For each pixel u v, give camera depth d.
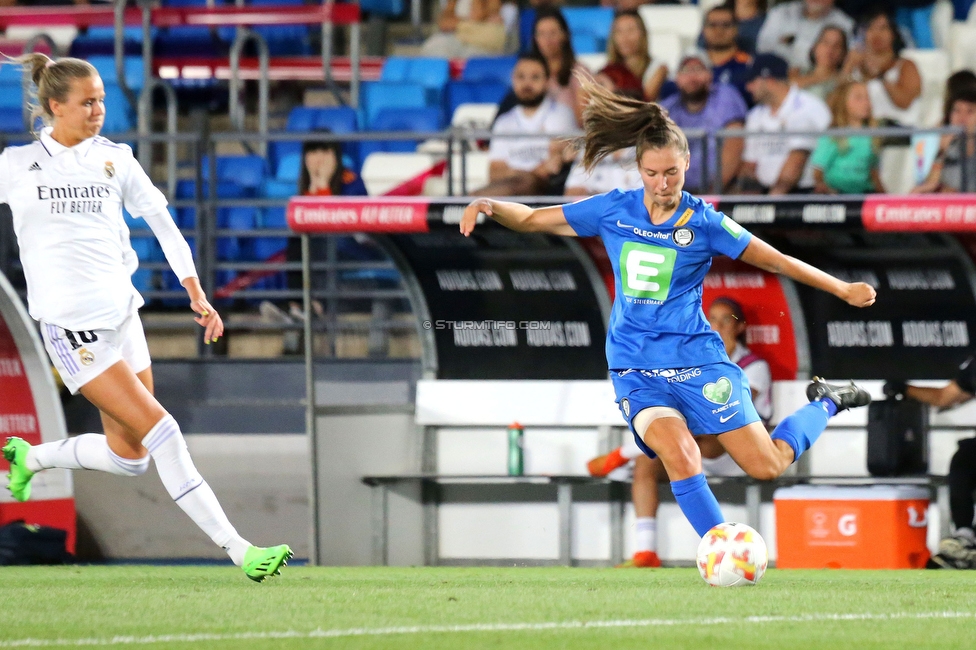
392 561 29.50
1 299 29.89
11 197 17.41
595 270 28.98
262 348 37.84
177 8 45.38
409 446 30.53
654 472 27.61
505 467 30.12
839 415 28.34
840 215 24.58
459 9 51.06
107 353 17.30
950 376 28.11
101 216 17.47
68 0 51.38
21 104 46.53
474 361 30.41
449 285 30.06
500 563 30.00
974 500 25.77
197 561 32.31
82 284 17.22
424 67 47.94
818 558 26.33
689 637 12.22
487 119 44.91
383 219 26.06
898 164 40.09
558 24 40.66
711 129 38.25
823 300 28.61
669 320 17.86
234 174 42.38
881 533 25.88
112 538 32.47
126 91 43.81
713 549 17.59
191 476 17.36
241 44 43.72
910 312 28.20
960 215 23.98
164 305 39.03
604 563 29.52
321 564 27.94
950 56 45.62
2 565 26.98
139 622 13.48
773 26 45.38
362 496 29.11
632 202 17.88
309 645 11.66
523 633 12.48
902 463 26.67
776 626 13.10
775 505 26.95
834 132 33.25
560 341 29.84
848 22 45.09
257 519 32.44
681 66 40.19
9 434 30.47
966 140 33.31
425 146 42.72
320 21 45.38
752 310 28.78
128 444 19.02
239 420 32.72
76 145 17.48
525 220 18.19
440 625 13.14
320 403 33.09
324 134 35.69
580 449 29.84
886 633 12.66
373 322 35.28
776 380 28.86
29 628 13.02
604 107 17.33
